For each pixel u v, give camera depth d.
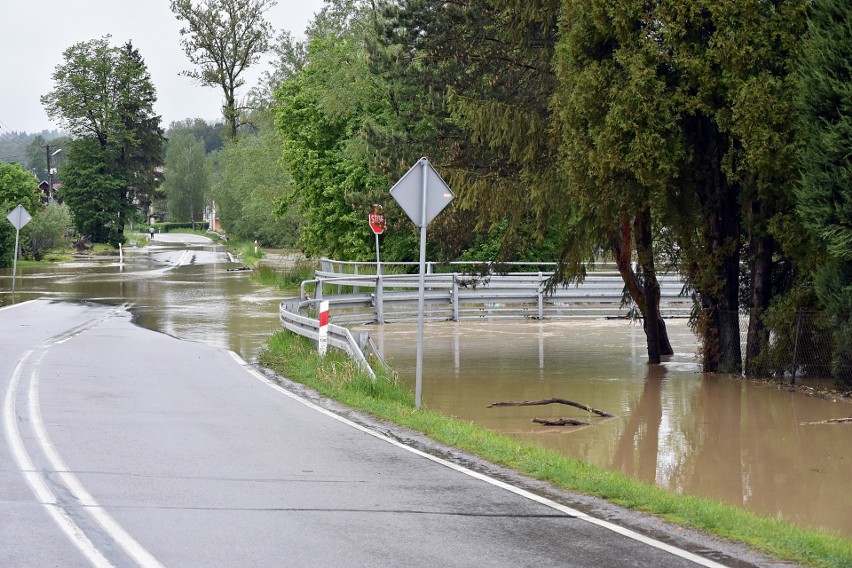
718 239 44.31
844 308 37.06
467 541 16.67
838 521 20.92
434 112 59.91
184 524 17.50
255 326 61.19
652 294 48.62
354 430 28.09
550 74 49.44
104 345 49.78
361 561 15.41
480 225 49.78
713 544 16.73
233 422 28.97
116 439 25.66
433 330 65.94
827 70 35.69
